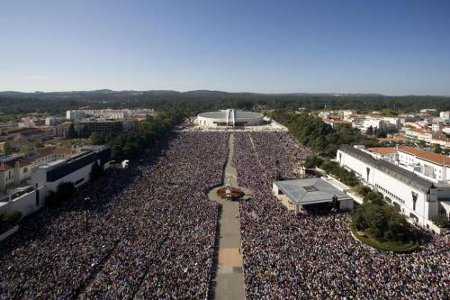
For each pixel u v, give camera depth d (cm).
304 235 14150
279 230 14575
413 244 13888
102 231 14438
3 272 11181
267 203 18525
